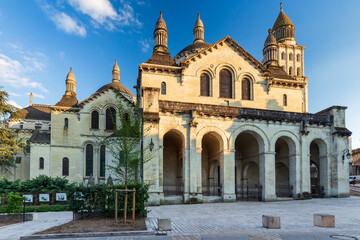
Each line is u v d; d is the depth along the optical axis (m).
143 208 16.20
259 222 14.62
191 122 26.34
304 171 29.22
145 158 22.58
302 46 62.50
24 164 44.88
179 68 32.38
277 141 32.28
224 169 27.17
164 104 26.58
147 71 31.98
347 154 30.16
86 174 40.06
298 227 13.08
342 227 13.09
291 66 61.44
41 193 23.83
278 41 63.50
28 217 16.73
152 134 25.06
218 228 12.96
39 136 41.31
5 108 35.81
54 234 11.50
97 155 40.59
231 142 27.83
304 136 29.86
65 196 23.11
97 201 16.25
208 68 33.22
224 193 26.81
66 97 45.59
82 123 41.09
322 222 13.12
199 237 11.16
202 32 46.09
